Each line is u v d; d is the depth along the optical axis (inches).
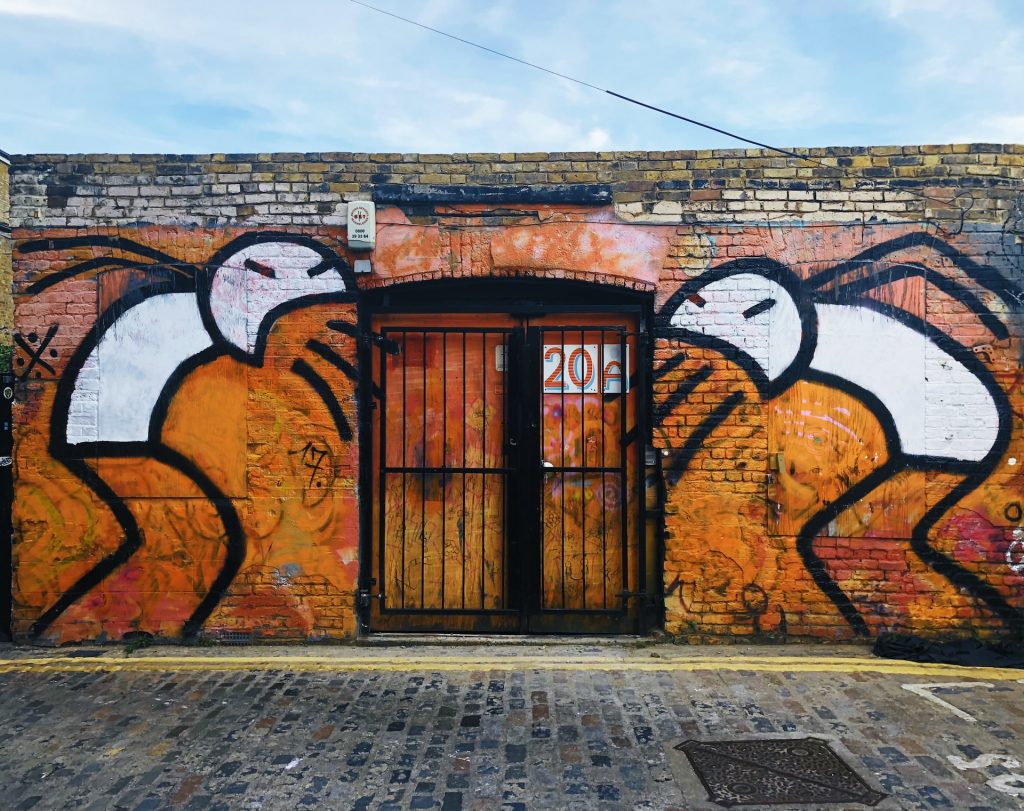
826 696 168.4
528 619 210.8
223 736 151.8
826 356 203.5
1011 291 200.7
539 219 205.0
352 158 206.4
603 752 143.8
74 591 206.5
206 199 206.4
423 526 213.0
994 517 200.4
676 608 205.0
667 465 205.0
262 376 206.1
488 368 212.1
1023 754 141.9
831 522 203.0
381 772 137.4
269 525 206.2
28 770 138.9
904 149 203.0
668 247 204.7
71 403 206.4
